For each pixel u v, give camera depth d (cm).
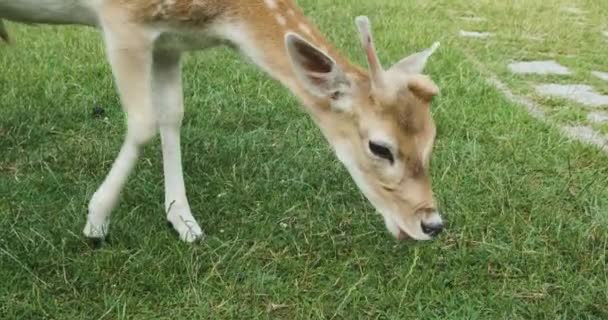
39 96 333
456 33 467
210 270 257
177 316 245
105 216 263
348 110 248
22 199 278
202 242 266
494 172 301
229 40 259
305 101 254
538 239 273
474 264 265
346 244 268
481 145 320
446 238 273
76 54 371
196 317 245
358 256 265
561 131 333
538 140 323
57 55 369
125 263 256
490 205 285
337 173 297
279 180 292
